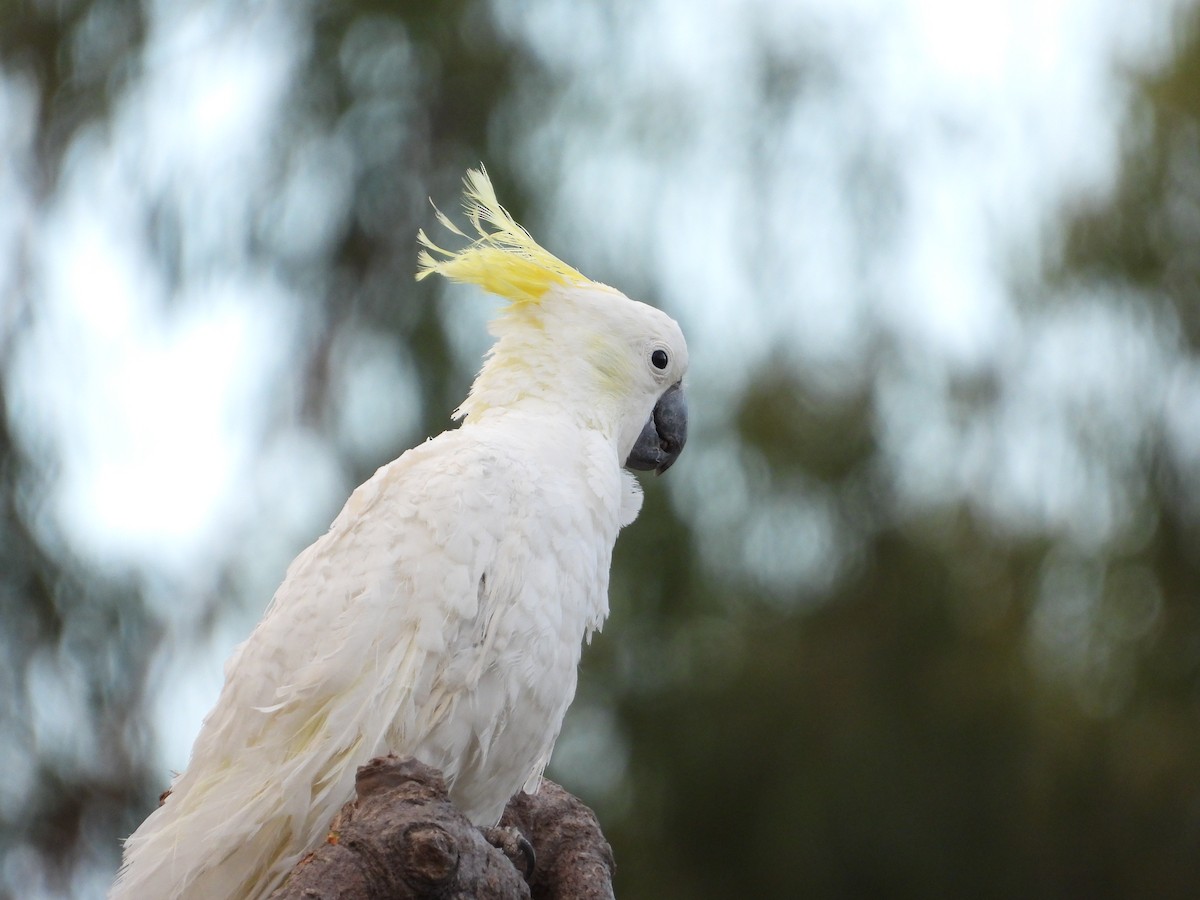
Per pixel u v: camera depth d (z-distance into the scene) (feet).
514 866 18.43
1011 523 53.72
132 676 44.39
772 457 49.37
